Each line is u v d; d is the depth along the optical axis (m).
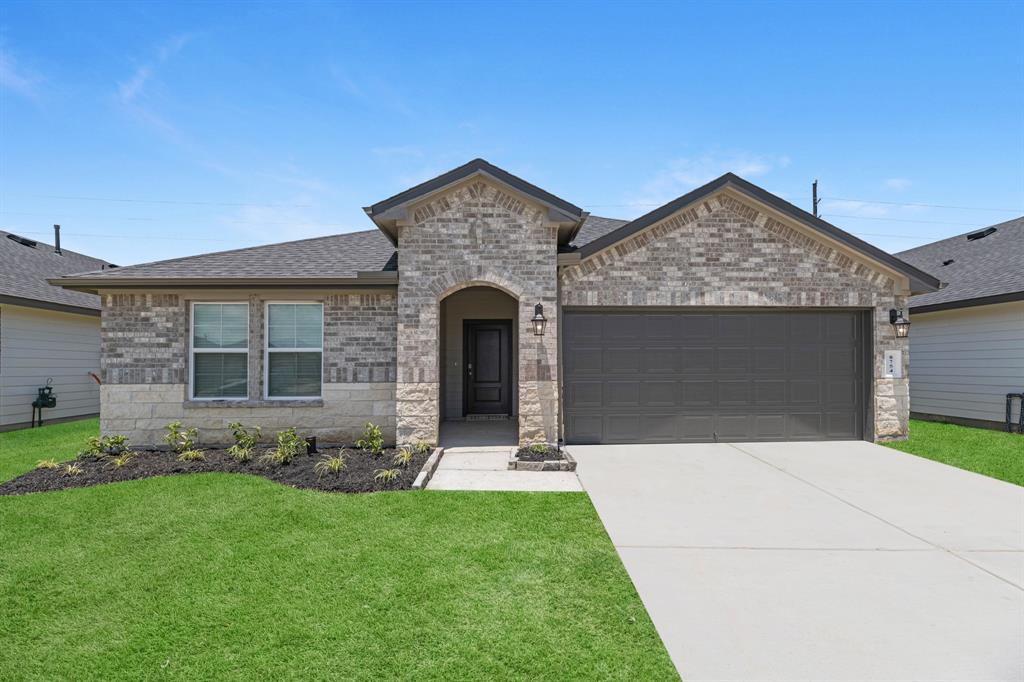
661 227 10.61
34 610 4.11
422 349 9.73
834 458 9.45
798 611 4.11
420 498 6.85
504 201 9.84
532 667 3.39
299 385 10.38
